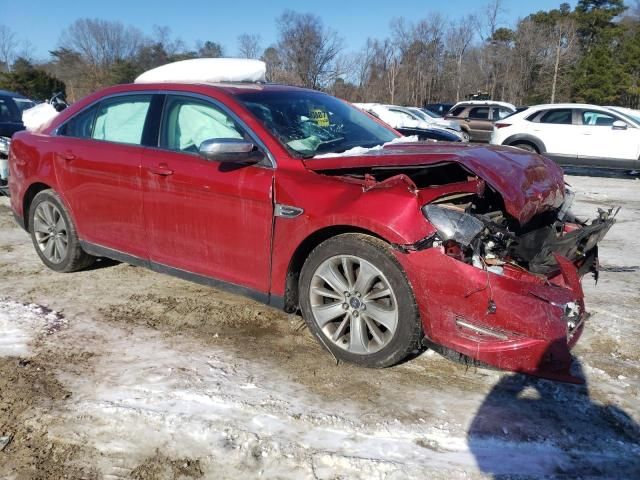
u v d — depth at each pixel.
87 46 48.06
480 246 2.94
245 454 2.52
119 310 4.06
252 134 3.56
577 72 45.72
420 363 3.35
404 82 44.81
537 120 13.32
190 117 3.87
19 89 33.94
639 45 45.53
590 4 53.44
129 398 2.91
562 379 2.82
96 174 4.22
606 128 12.52
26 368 3.21
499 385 3.13
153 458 2.50
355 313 3.20
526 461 2.52
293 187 3.28
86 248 4.50
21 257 5.31
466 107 19.38
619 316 4.11
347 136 3.98
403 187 2.99
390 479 2.39
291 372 3.21
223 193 3.53
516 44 48.97
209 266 3.74
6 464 2.45
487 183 3.10
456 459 2.52
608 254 5.95
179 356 3.38
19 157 4.86
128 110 4.21
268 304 3.54
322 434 2.66
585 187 11.22
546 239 3.46
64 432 2.65
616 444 2.65
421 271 2.89
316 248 3.28
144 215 3.99
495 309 2.79
